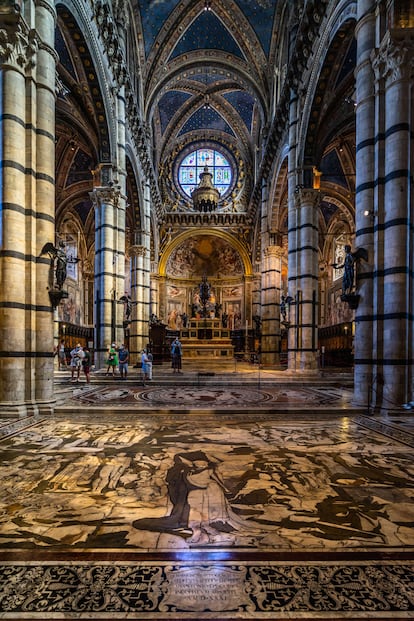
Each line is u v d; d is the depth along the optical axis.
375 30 10.09
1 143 9.10
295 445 6.63
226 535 3.64
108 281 17.81
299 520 3.94
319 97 16.62
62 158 26.98
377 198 9.83
